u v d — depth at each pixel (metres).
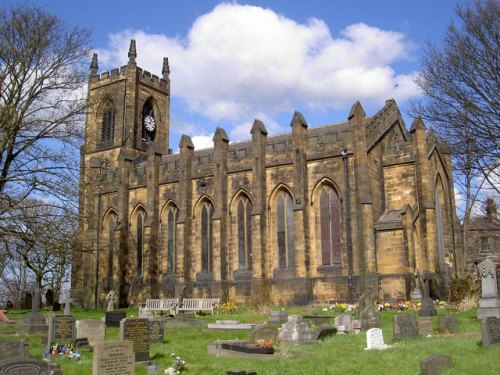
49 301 86.94
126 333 22.69
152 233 68.94
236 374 17.12
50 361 23.38
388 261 53.19
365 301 37.16
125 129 82.75
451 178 64.62
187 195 66.62
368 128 57.22
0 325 41.72
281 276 58.62
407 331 27.69
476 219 78.12
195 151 77.81
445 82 40.12
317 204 58.50
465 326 32.59
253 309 54.19
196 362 23.05
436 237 54.72
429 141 60.31
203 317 47.31
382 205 57.69
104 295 74.12
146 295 67.69
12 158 44.72
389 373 19.19
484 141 39.75
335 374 19.31
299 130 59.16
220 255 62.03
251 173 62.94
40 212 44.53
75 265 77.12
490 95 38.81
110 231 75.69
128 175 74.25
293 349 25.66
